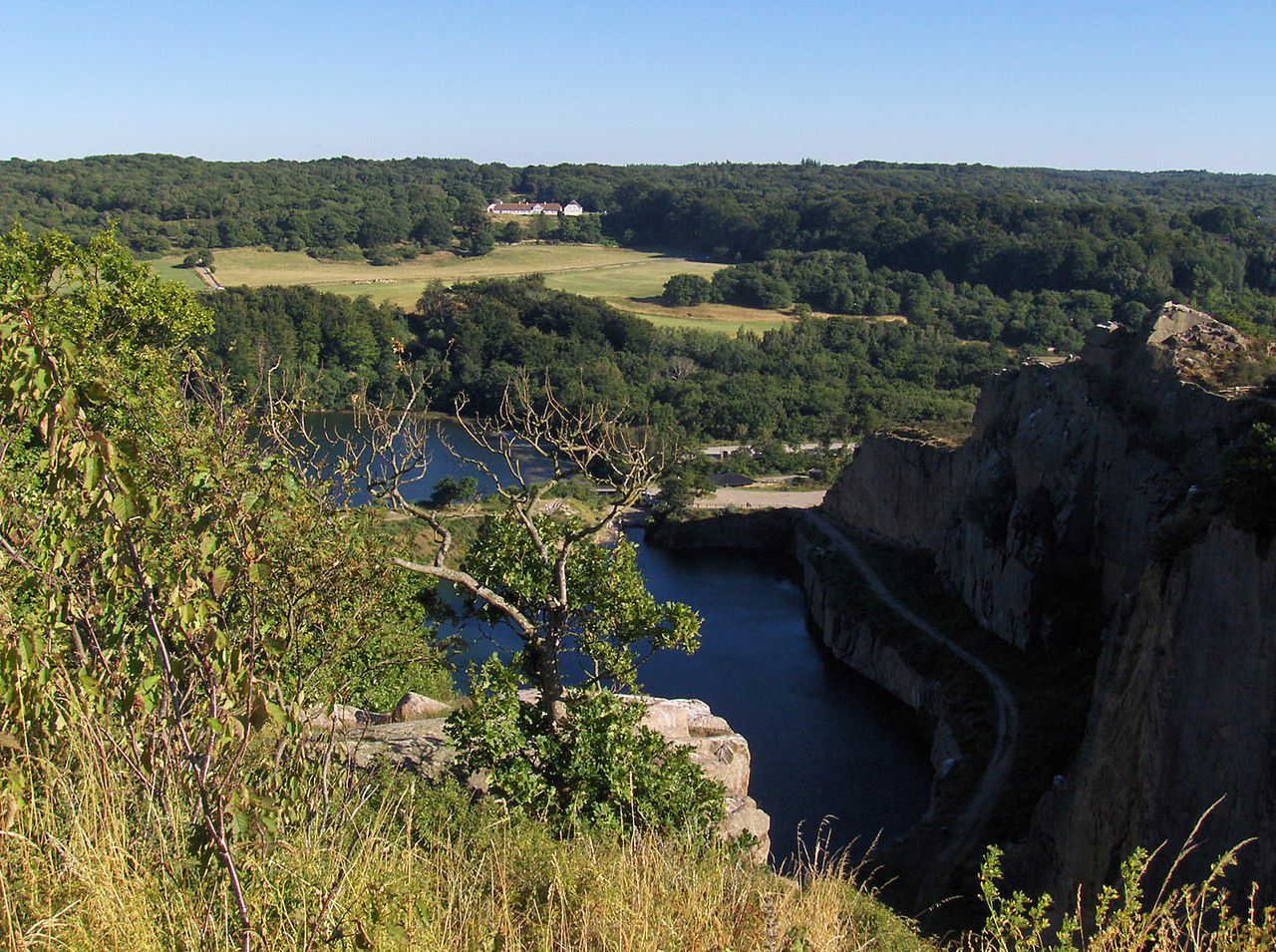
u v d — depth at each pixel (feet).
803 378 335.67
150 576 23.88
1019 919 25.71
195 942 20.22
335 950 20.94
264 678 25.58
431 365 313.73
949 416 302.66
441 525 55.16
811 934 26.23
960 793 117.91
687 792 53.88
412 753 60.23
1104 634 101.76
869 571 197.47
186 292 113.60
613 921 24.75
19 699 22.08
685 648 61.11
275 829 21.91
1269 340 141.69
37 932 19.21
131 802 24.82
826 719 154.71
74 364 22.24
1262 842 60.29
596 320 357.00
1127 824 74.33
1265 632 64.49
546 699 56.90
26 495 31.78
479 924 24.11
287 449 40.22
